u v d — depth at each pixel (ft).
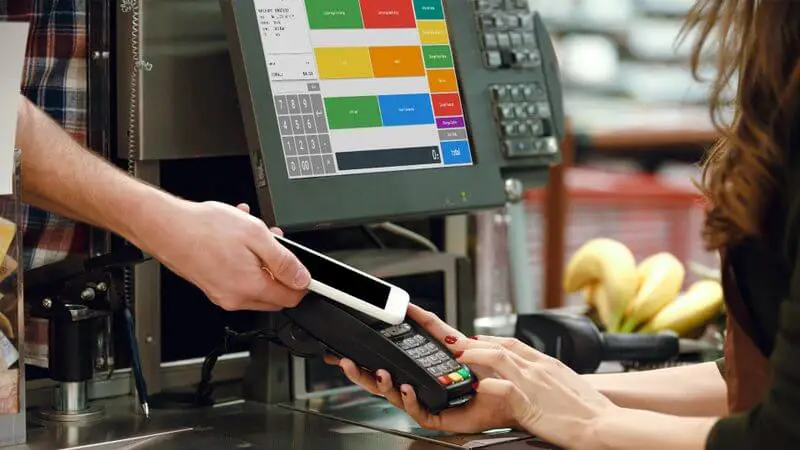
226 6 4.44
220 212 3.95
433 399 3.87
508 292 6.48
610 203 13.61
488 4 5.26
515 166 5.29
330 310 3.98
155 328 4.82
